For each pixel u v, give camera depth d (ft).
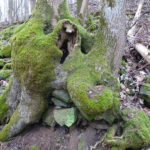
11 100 7.32
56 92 6.26
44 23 6.79
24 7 27.78
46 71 6.01
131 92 7.64
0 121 7.39
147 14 14.83
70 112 6.00
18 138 6.79
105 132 5.65
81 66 6.20
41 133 6.57
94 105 5.19
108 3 6.59
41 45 6.05
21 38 6.42
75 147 5.77
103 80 6.06
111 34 6.59
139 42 10.19
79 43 6.25
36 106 6.46
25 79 6.23
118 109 5.58
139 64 9.41
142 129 5.32
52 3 6.92
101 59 6.41
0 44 13.15
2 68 10.88
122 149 5.16
